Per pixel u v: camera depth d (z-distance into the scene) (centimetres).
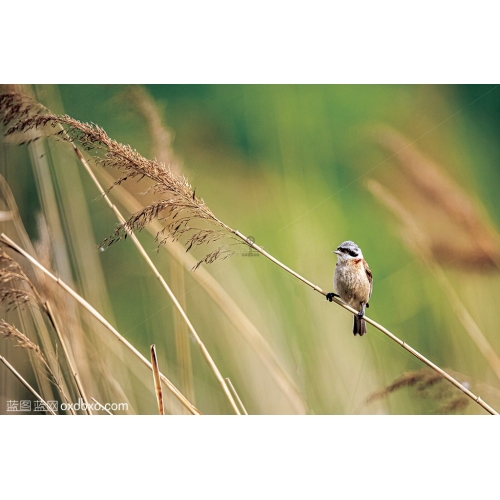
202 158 1237
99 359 969
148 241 1056
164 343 1015
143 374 987
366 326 1020
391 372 1048
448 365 1075
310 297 1075
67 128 808
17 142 934
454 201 1119
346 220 1205
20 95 853
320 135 1268
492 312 1080
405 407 973
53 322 852
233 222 1204
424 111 1274
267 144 1258
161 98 1233
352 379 1013
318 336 1036
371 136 1241
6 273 805
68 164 1032
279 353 1013
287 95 1280
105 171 1035
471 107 1266
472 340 1074
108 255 1045
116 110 1110
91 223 1041
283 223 1198
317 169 1248
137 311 1026
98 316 797
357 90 1332
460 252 1098
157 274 832
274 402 966
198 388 986
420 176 1164
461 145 1258
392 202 1088
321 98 1288
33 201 1018
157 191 787
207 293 1025
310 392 995
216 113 1255
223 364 991
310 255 1166
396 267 1154
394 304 1138
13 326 830
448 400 965
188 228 802
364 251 1177
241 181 1237
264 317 1038
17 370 942
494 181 1237
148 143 1080
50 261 941
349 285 999
